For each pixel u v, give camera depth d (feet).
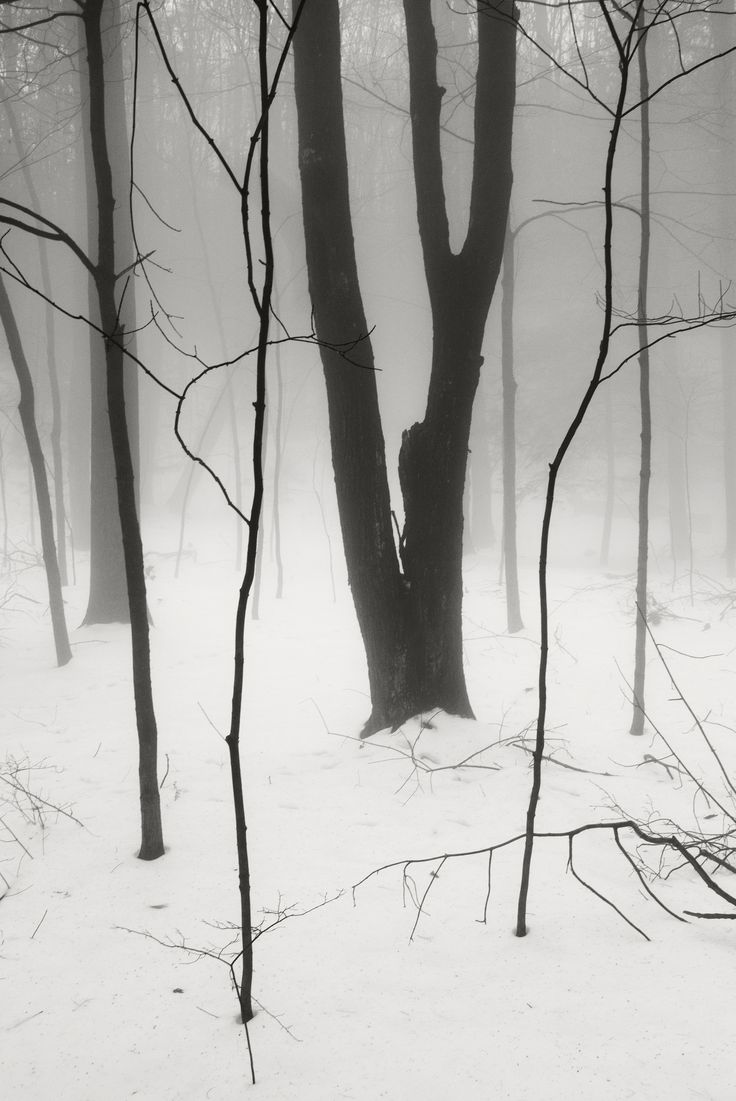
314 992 9.84
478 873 12.85
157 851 13.58
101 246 12.32
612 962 10.16
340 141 18.56
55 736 21.49
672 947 10.44
